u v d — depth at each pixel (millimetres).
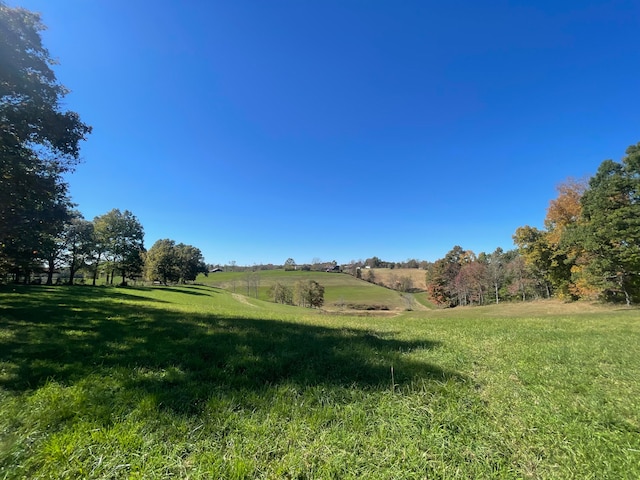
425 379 4840
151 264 65312
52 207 16609
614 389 4668
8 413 3340
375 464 2740
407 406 3900
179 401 3742
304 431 3234
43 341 6551
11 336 6938
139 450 2805
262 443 2975
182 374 4730
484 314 34406
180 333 8055
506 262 67750
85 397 3715
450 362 6047
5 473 2473
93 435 2973
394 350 7059
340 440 3066
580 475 2666
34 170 12742
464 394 4352
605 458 2898
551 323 13609
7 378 4336
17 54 11891
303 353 6434
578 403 4125
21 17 12133
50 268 41125
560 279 40625
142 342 6777
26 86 11891
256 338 7859
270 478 2520
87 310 12414
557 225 40188
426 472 2650
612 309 29125
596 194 29938
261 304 47688
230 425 3281
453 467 2725
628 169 27453
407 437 3166
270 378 4852
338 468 2650
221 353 6109
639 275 28703
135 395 3828
